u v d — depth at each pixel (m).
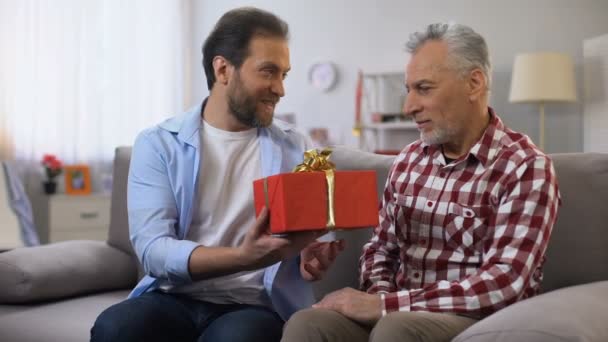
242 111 1.58
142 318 1.46
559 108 4.58
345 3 5.16
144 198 1.59
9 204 3.97
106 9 4.90
